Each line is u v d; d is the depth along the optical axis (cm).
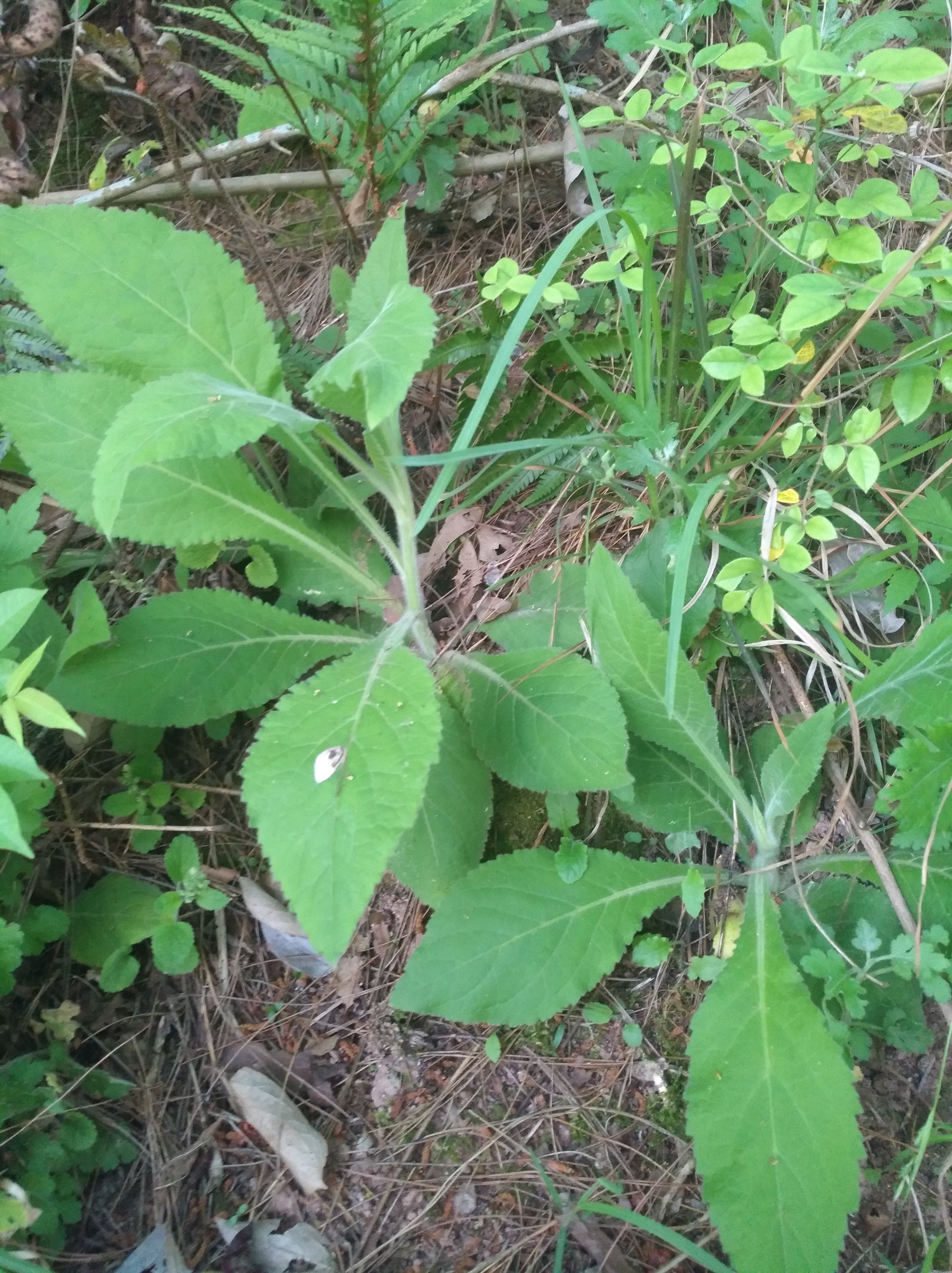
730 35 67
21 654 50
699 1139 41
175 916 50
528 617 54
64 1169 45
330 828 39
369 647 48
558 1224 44
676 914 51
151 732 53
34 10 64
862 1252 44
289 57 58
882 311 59
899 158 63
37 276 46
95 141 76
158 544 51
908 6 66
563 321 59
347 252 70
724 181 54
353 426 62
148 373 48
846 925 48
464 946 45
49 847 52
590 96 68
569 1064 48
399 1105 48
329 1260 44
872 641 55
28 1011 48
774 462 56
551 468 54
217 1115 48
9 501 63
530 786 47
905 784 45
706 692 47
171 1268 44
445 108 59
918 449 50
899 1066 47
